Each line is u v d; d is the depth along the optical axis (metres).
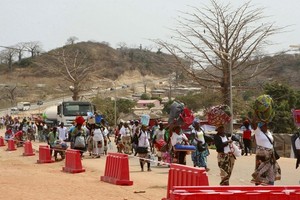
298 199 7.68
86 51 168.25
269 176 12.38
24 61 177.00
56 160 27.36
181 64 46.28
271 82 53.91
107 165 17.11
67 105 39.25
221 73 46.69
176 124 15.99
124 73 165.00
